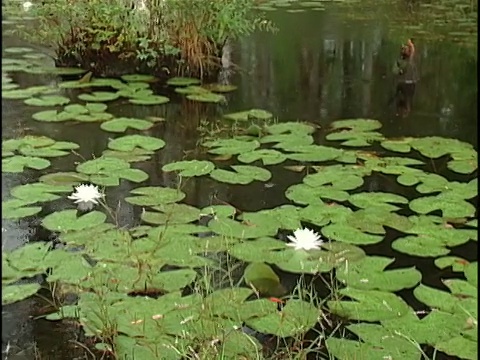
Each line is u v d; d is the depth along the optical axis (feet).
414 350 5.37
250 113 13.09
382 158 10.30
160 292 6.22
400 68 15.62
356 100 14.23
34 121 12.03
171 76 16.22
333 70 16.89
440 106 13.74
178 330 5.53
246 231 7.57
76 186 8.86
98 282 6.35
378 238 7.48
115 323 5.63
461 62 17.62
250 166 9.87
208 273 6.64
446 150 10.78
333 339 5.49
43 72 15.99
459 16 25.36
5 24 20.49
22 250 6.98
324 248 7.22
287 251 7.12
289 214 8.06
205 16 16.10
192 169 9.67
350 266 6.80
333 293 6.32
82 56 16.48
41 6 17.71
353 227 7.75
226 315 5.80
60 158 10.16
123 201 8.50
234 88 15.24
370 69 17.03
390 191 9.00
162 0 16.20
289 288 6.45
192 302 5.97
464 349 5.38
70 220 7.76
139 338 5.42
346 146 11.03
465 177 9.66
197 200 8.63
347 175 9.46
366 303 6.10
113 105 13.56
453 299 6.21
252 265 6.70
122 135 11.48
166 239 7.29
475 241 7.51
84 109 12.89
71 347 5.48
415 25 23.18
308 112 13.33
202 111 13.37
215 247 7.16
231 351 5.30
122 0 16.62
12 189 8.66
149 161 10.13
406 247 7.33
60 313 5.88
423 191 8.95
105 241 7.23
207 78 16.14
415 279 6.56
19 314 5.93
